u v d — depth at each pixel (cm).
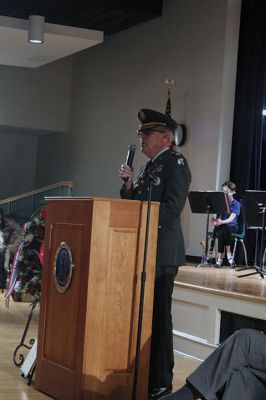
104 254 385
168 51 1307
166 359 422
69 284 399
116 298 389
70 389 389
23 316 769
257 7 1130
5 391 420
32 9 1298
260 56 1128
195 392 329
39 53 1266
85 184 1612
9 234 1043
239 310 550
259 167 1139
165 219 410
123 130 1458
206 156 1184
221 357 331
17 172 1894
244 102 1144
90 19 1383
